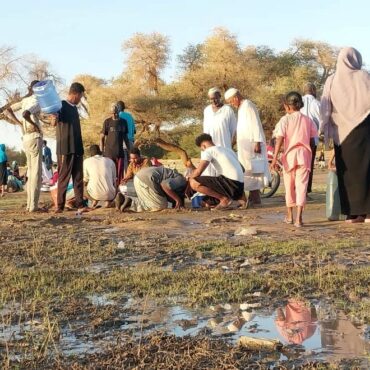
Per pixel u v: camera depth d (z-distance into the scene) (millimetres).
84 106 51625
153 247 6961
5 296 4793
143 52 51812
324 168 34625
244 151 11500
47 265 6082
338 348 3412
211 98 11859
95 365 3258
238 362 3215
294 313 4160
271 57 58031
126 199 11383
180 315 4188
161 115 49875
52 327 3896
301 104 8398
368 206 8289
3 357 3422
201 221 9422
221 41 51000
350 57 8336
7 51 40500
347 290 4715
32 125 11062
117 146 13586
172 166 36281
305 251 6418
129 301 4598
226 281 5082
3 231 8719
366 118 8203
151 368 3199
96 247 7039
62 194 11281
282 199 13023
